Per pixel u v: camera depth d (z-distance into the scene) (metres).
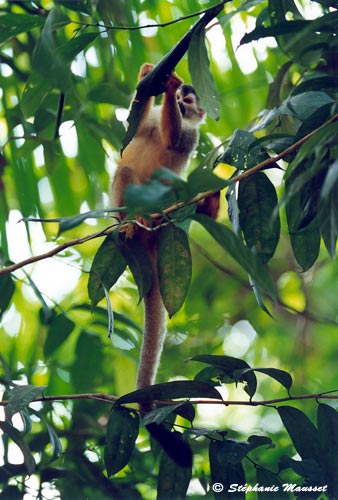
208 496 5.93
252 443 4.51
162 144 7.18
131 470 6.39
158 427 4.58
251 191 4.52
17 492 5.66
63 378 6.74
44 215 6.85
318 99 4.62
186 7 6.93
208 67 4.61
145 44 6.95
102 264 4.79
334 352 9.64
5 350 7.20
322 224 3.96
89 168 7.07
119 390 7.00
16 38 7.11
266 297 9.65
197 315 9.45
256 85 7.16
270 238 4.48
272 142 4.64
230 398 8.91
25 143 6.72
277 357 9.72
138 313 8.31
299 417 4.46
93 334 6.45
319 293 9.87
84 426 6.43
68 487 5.93
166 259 4.57
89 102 6.95
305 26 4.52
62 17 4.44
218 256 9.68
